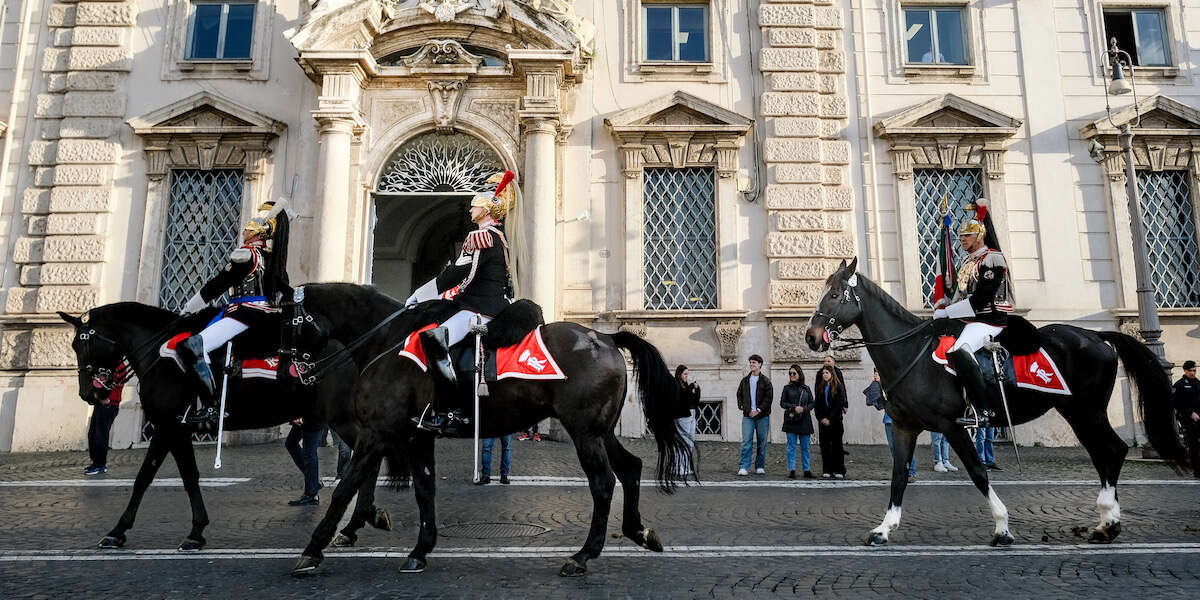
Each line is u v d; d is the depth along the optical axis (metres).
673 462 5.74
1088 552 5.98
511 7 14.67
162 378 6.33
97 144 15.09
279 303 6.43
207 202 15.21
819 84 15.68
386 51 15.41
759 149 15.45
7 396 13.91
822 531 6.87
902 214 15.16
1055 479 10.23
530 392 5.48
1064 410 6.77
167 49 15.61
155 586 4.93
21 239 14.75
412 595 4.72
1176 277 15.27
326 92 14.51
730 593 4.79
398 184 15.18
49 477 10.42
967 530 6.90
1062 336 6.83
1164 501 8.40
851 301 6.81
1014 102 15.86
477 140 15.37
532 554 5.88
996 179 15.39
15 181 15.12
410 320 5.75
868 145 15.47
